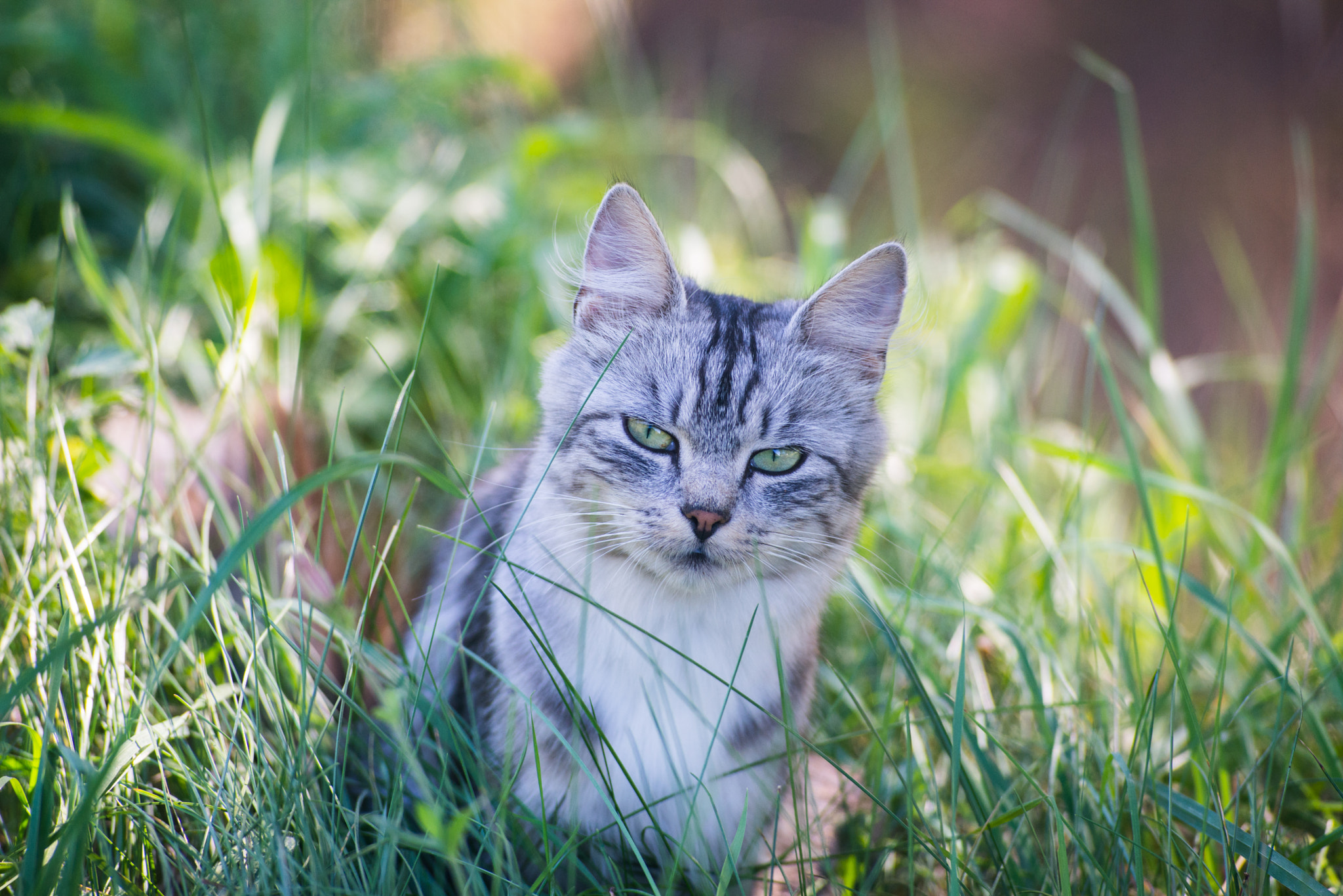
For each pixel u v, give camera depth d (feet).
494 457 12.49
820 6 29.40
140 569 8.67
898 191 20.11
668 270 8.80
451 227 15.58
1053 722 9.58
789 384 8.72
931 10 28.78
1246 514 10.89
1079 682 10.59
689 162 22.91
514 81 19.04
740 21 28.89
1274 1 25.99
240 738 8.20
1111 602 11.07
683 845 7.75
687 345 8.67
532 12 25.21
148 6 17.12
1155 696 8.63
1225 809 8.94
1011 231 22.95
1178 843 8.64
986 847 9.21
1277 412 13.44
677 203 19.72
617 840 8.47
